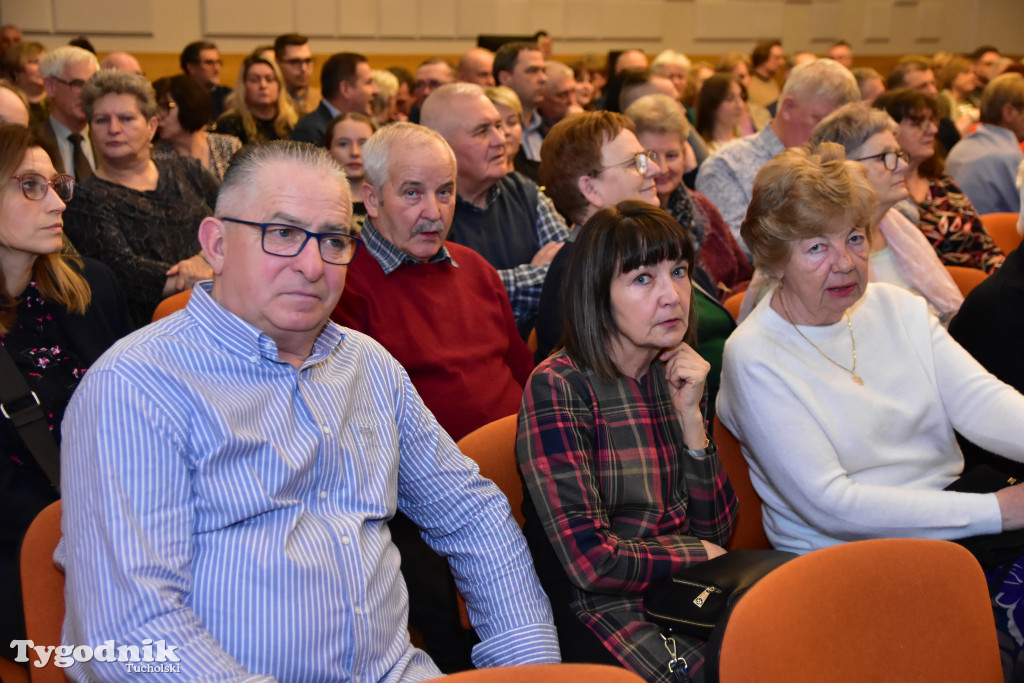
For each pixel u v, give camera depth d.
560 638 1.66
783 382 1.86
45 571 1.40
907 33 10.64
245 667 1.28
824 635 1.17
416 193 2.36
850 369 1.93
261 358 1.40
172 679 1.17
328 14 8.22
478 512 1.62
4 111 3.20
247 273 1.40
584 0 9.28
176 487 1.28
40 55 5.70
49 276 2.08
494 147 3.01
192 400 1.31
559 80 5.46
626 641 1.57
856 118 2.68
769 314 1.96
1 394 1.83
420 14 8.58
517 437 1.70
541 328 2.55
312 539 1.37
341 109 5.67
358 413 1.52
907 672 1.21
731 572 1.52
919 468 1.95
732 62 7.27
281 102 6.05
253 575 1.31
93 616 1.20
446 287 2.47
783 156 1.94
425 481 1.63
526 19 9.05
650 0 9.58
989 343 2.15
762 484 1.99
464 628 1.77
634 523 1.70
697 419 1.79
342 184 1.46
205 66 6.93
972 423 1.95
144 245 3.25
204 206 3.45
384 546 1.48
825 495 1.80
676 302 1.67
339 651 1.35
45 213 1.98
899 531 1.79
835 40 10.43
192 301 1.41
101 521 1.22
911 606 1.22
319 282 1.42
